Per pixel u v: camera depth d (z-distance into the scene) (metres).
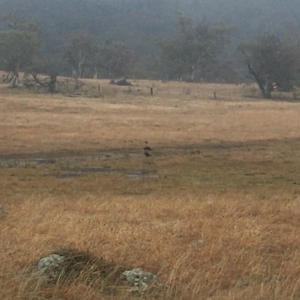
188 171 32.38
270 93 125.12
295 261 11.93
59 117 66.94
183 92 122.06
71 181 28.30
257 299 9.18
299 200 22.09
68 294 8.71
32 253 11.46
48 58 133.12
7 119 62.97
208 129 57.94
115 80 137.75
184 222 16.36
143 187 26.77
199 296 9.16
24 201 21.09
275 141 49.41
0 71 147.12
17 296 8.39
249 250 12.96
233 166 34.53
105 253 11.58
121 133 52.69
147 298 8.88
